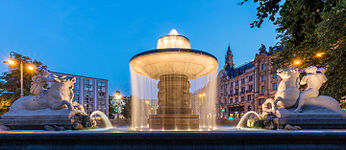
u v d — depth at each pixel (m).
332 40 10.47
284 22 5.18
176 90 7.61
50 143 3.38
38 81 6.88
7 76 23.34
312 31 4.86
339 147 3.33
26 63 23.08
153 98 10.24
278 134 3.36
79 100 74.31
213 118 10.90
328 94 11.16
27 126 6.16
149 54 7.03
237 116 53.38
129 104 41.31
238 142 3.36
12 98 21.39
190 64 7.40
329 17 10.41
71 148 3.34
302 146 3.34
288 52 12.95
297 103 6.27
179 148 3.33
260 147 3.34
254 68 46.91
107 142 3.34
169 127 7.20
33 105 6.64
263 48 44.81
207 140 3.34
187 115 7.34
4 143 3.35
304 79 6.47
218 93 60.34
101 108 81.81
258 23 5.24
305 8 4.70
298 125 5.67
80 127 6.46
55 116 6.23
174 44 7.92
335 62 10.38
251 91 47.84
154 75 8.18
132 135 3.34
